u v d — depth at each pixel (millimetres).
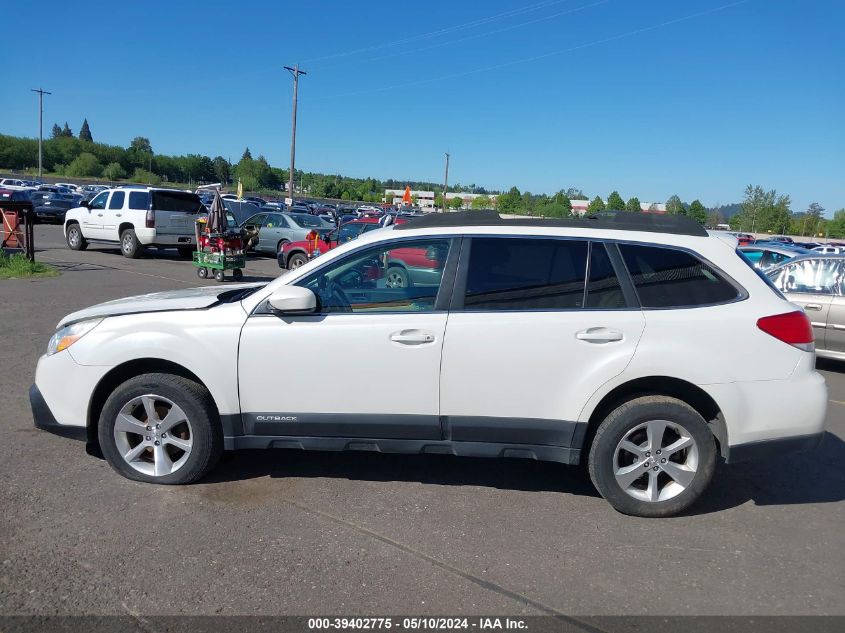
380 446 4016
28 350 7449
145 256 19969
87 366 4078
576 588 3172
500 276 3953
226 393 3996
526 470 4645
